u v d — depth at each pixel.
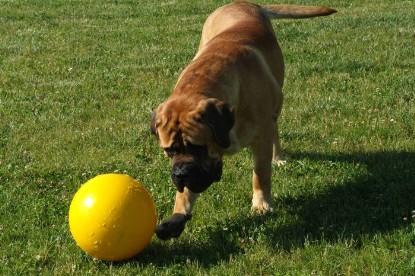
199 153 5.80
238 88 6.58
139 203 5.87
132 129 9.91
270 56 7.70
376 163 8.29
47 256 6.30
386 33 15.53
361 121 9.68
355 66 12.62
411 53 13.46
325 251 6.01
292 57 13.59
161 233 6.21
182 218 6.37
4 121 10.34
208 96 6.11
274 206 7.25
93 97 11.53
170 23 18.53
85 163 8.66
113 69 13.32
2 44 16.00
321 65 12.73
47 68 13.56
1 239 6.68
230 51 6.83
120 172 8.33
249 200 7.45
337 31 16.09
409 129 9.32
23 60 14.27
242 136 6.73
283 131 9.48
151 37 16.44
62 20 19.47
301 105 10.53
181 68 13.25
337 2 20.88
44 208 7.34
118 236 5.80
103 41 16.20
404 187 7.41
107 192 5.84
